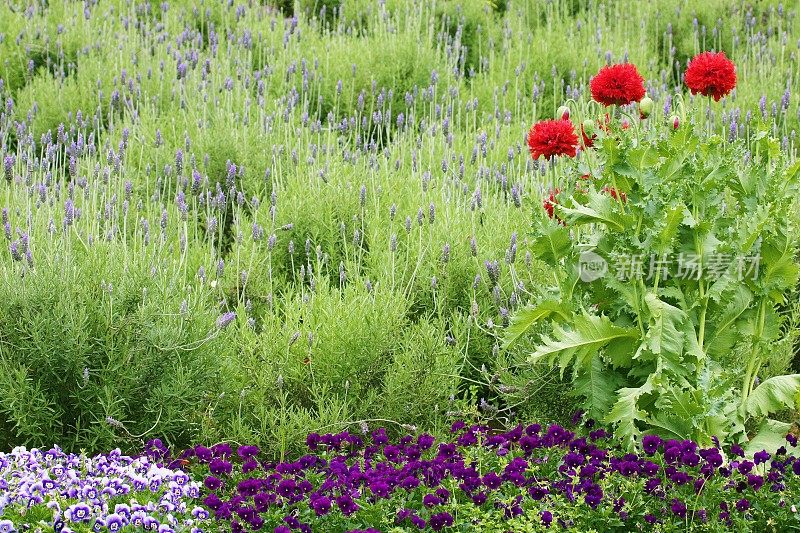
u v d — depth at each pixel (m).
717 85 4.79
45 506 3.50
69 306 4.39
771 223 4.43
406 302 5.33
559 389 4.93
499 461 4.05
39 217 5.58
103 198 5.68
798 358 5.66
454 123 8.70
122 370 4.41
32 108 8.11
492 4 11.27
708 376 4.51
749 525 3.66
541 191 6.36
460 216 6.22
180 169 6.31
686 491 3.82
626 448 4.33
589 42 10.30
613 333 4.49
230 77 8.38
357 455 4.35
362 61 9.03
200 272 5.04
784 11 11.09
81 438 4.44
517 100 8.41
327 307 5.05
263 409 4.55
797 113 8.20
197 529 3.48
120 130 7.69
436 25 10.54
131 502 3.54
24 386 4.25
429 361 4.83
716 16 10.71
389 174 6.98
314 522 3.62
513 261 5.26
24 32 9.47
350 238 6.26
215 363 4.60
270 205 6.38
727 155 4.46
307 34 10.28
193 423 4.53
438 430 4.70
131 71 8.89
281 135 7.76
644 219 4.48
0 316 4.41
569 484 3.80
